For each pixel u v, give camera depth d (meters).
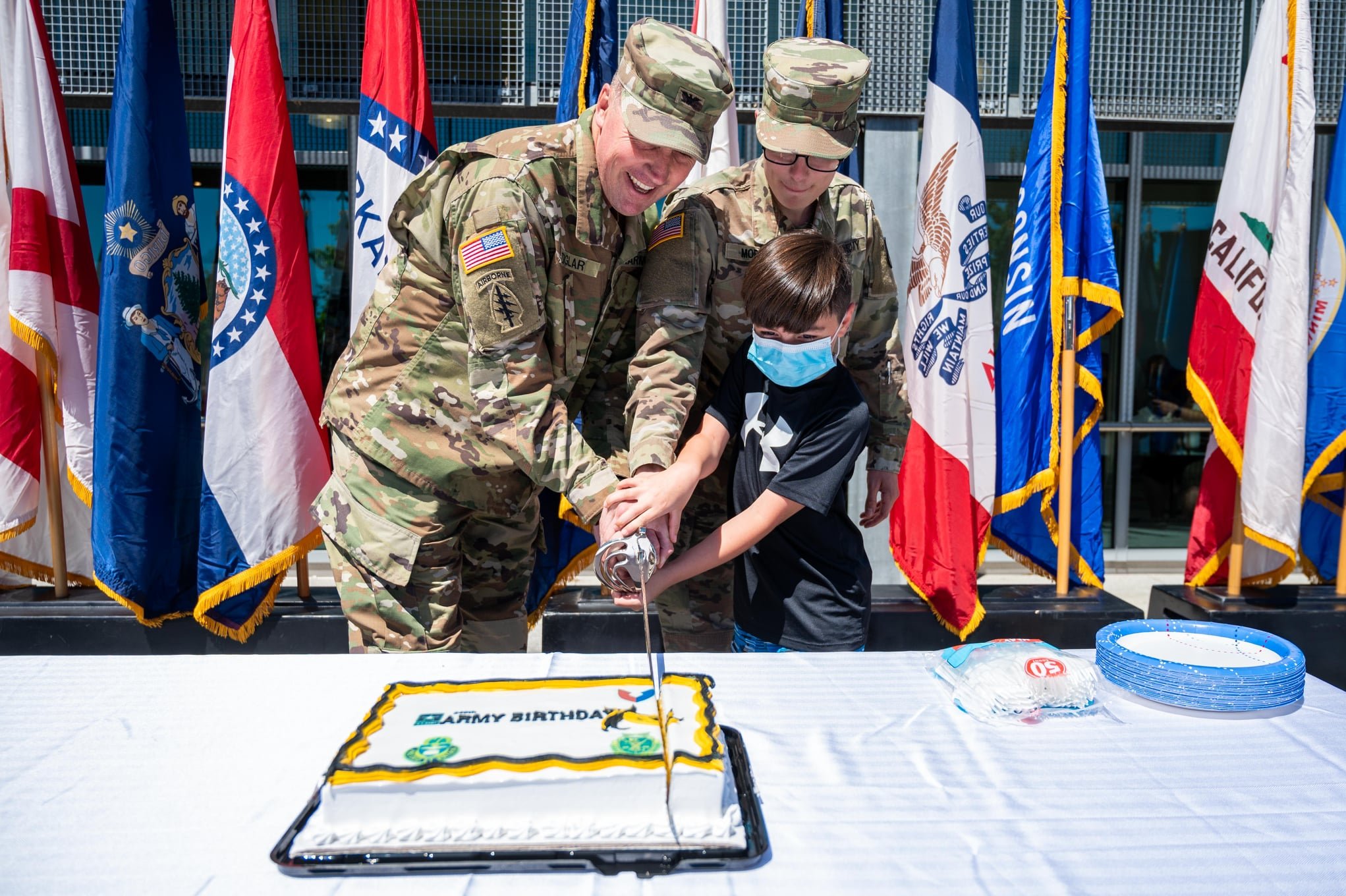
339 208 4.77
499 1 3.89
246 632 2.81
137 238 2.64
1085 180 3.02
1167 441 5.32
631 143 1.63
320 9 3.91
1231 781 1.06
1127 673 1.32
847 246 2.17
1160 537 5.36
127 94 2.62
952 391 2.92
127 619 2.85
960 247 2.91
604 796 0.91
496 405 1.64
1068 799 1.01
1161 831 0.94
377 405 1.89
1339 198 3.00
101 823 0.94
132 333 2.66
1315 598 3.10
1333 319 3.02
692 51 1.61
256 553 2.70
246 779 1.04
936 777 1.06
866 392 2.30
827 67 1.92
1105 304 3.03
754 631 1.98
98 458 2.70
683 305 1.85
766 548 1.94
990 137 4.98
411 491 1.91
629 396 1.99
